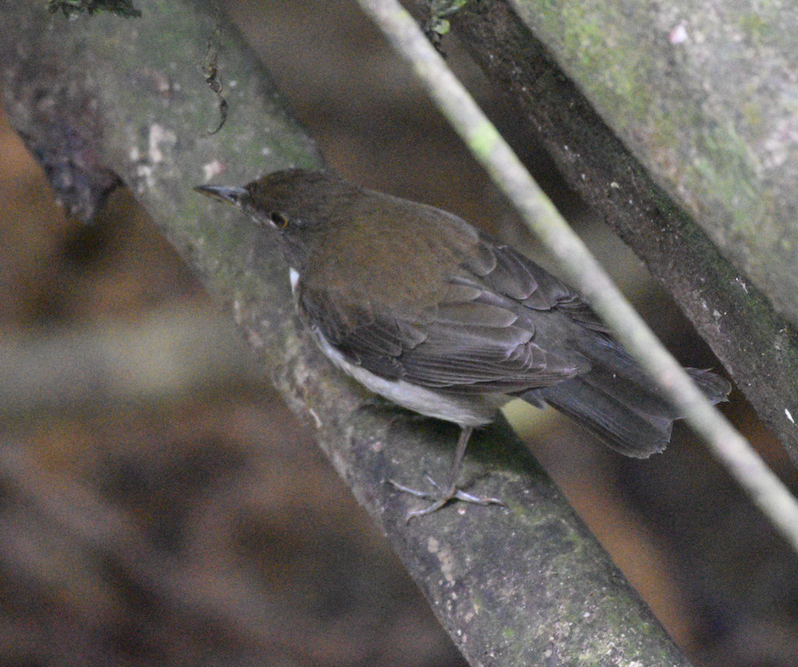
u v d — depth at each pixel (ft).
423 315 26.84
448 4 22.74
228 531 49.70
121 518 49.47
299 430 53.57
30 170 57.82
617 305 14.62
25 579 47.01
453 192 58.08
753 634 46.32
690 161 16.44
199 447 52.60
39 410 51.26
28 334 53.36
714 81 16.02
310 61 61.52
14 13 32.53
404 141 59.98
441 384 26.43
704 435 14.11
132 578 47.70
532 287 27.07
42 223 57.41
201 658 45.44
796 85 15.53
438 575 24.16
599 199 23.43
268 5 63.31
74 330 53.21
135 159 32.04
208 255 31.17
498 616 22.75
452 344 26.48
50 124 33.40
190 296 55.11
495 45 23.63
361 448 27.20
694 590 48.06
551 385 25.62
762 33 15.94
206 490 51.42
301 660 45.65
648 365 14.44
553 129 23.62
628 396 25.59
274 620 46.78
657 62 16.69
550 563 23.13
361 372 27.55
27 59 32.68
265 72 33.09
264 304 30.09
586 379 25.95
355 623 46.83
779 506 13.58
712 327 21.83
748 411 51.03
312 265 28.43
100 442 52.08
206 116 31.91
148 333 52.65
